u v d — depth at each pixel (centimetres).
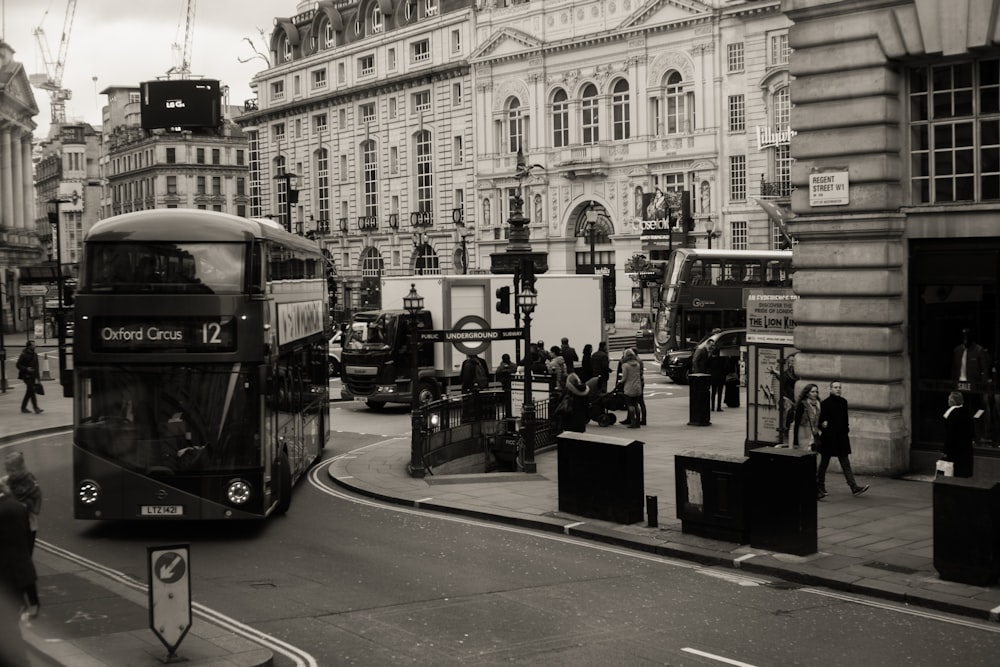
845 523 1644
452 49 8356
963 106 1975
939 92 1997
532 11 7612
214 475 1543
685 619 1185
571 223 7519
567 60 7412
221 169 11950
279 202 10544
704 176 6588
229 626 1147
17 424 3031
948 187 1994
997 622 1190
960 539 1306
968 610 1213
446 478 2133
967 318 1958
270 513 1714
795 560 1426
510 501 1878
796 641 1105
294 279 1992
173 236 1551
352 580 1352
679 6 6600
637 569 1430
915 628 1162
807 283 2080
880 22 1975
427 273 8844
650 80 6875
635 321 6938
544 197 7638
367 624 1156
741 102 6394
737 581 1367
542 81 7569
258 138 10725
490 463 2538
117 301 1537
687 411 3303
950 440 1706
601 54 7175
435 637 1110
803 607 1243
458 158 8425
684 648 1077
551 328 3888
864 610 1234
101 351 1534
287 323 1869
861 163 2012
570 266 7544
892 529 1600
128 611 1154
